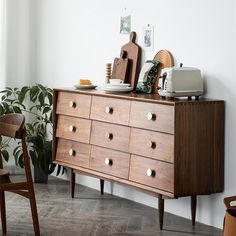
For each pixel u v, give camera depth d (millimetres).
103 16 6266
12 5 7164
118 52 6117
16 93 6805
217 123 5176
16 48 7219
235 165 5160
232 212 4000
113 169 5527
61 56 6832
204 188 5156
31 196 4945
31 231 5191
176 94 5172
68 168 6223
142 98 5238
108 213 5660
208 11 5266
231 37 5109
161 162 5117
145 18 5828
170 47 5609
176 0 5520
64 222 5414
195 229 5281
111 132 5543
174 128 4977
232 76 5129
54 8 6883
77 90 5891
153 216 5594
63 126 6043
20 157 6594
